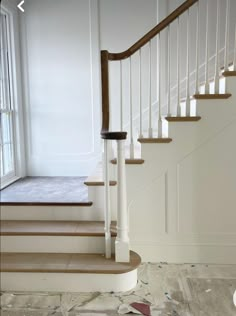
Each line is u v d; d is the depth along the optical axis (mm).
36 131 3902
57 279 2285
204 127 2570
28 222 2709
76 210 2729
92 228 2562
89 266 2287
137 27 3668
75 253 2514
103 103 2463
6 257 2447
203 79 3658
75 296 2227
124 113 3742
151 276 2480
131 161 2629
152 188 2670
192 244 2713
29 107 3873
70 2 3699
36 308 2084
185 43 3643
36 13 3736
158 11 3623
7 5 3455
